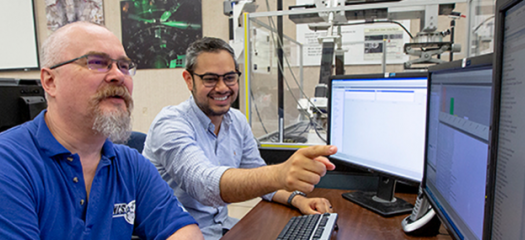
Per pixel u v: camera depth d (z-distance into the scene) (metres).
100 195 0.78
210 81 1.17
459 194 0.60
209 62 1.16
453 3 1.58
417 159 0.90
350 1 1.75
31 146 0.70
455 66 0.62
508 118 0.39
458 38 2.05
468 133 0.56
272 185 0.75
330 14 1.74
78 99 0.72
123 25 3.21
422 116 0.88
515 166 0.36
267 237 0.84
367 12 1.69
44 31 3.46
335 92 1.21
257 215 1.01
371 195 1.16
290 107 2.04
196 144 1.07
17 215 0.61
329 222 0.85
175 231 0.85
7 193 0.61
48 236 0.68
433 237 0.83
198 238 0.86
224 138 1.32
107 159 0.81
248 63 1.73
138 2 3.15
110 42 0.76
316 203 1.03
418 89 0.89
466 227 0.56
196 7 3.02
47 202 0.68
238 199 0.85
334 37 1.88
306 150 0.68
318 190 1.26
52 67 0.71
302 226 0.85
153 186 0.91
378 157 1.04
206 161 0.99
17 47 3.52
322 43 1.91
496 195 0.42
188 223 0.88
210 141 1.26
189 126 1.16
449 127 0.67
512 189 0.37
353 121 1.14
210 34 3.04
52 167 0.71
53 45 0.72
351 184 1.26
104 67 0.74
